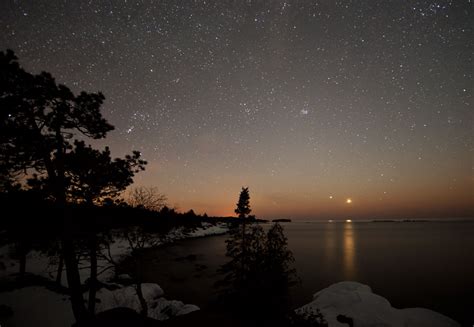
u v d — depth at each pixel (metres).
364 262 44.84
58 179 11.16
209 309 10.19
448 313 22.00
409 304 24.19
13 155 9.86
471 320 20.58
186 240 85.81
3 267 24.98
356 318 16.67
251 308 9.98
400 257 50.00
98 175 12.69
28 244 17.75
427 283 31.02
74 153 11.96
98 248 14.11
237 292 10.67
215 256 51.50
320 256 52.16
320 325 10.70
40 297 17.59
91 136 11.88
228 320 9.05
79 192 12.56
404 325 16.47
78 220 13.07
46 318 15.39
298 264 43.12
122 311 9.78
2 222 14.59
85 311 10.95
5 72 8.95
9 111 9.33
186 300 24.41
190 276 33.88
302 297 25.22
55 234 14.17
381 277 34.03
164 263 43.00
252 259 11.23
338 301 19.28
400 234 119.62
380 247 67.25
